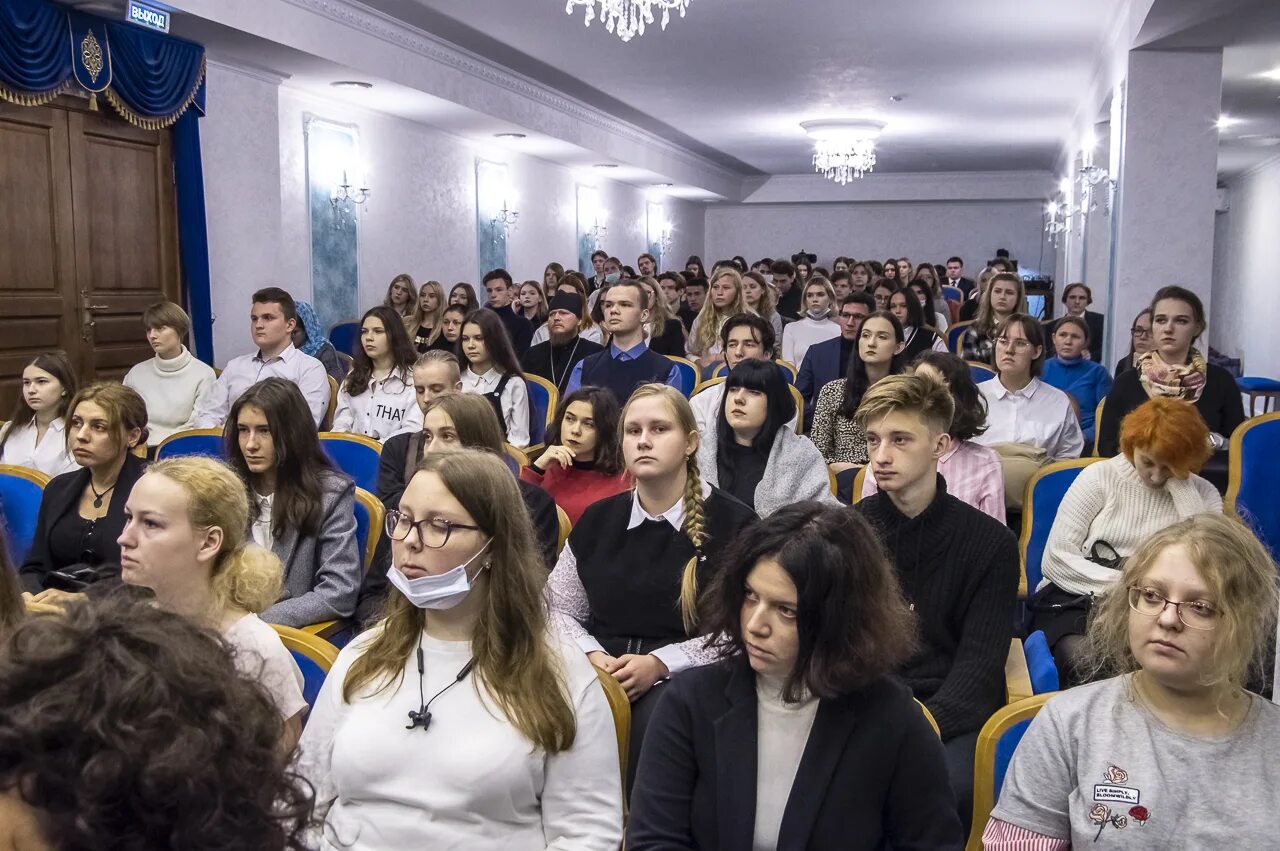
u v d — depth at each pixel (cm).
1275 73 904
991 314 671
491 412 345
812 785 170
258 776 75
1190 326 463
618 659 245
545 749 181
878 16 898
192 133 763
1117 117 858
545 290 1138
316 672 227
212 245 810
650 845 176
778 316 970
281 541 322
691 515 270
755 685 180
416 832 178
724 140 1639
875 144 1691
